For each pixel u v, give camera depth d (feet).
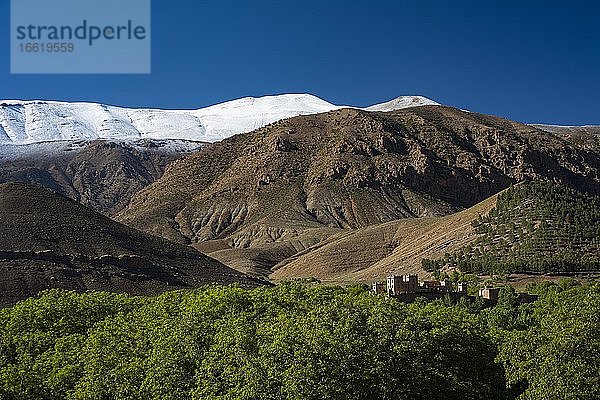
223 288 230.07
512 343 182.29
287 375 144.66
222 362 157.07
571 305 201.16
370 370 151.94
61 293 253.44
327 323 164.55
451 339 175.22
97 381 161.99
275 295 219.82
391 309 180.45
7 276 372.99
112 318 218.79
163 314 209.05
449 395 165.78
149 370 162.71
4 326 214.90
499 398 174.50
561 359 159.53
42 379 171.22
